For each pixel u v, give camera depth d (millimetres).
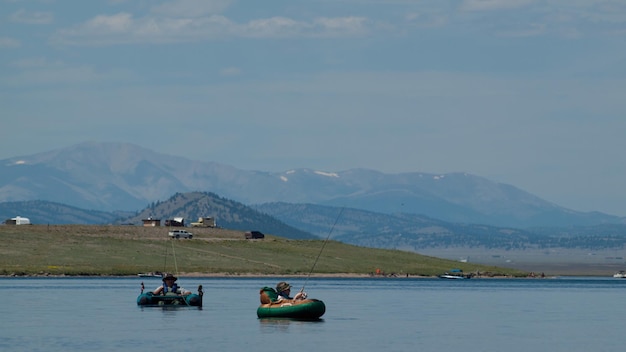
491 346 163500
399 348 158500
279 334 173375
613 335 180875
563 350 159750
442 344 164625
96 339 164250
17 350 150625
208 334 172625
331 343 162750
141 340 163250
